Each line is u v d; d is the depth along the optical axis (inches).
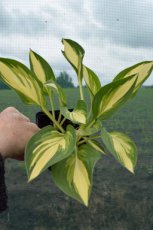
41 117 33.7
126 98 28.9
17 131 29.9
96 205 163.2
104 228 150.6
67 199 166.2
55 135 29.1
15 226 149.1
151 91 554.9
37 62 33.1
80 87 31.6
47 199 166.9
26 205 164.6
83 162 28.8
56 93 29.7
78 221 153.5
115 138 31.0
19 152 30.1
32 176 26.4
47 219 154.5
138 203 164.4
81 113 29.7
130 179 191.0
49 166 28.5
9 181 186.4
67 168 28.4
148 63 32.0
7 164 205.5
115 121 335.3
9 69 30.3
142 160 220.8
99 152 30.0
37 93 30.7
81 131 30.3
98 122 30.0
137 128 311.0
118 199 169.9
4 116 30.7
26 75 30.5
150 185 182.5
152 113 373.7
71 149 27.6
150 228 149.8
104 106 29.5
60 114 31.1
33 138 28.4
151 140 268.5
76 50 32.5
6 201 28.5
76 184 27.7
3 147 29.4
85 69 32.8
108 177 191.2
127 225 152.4
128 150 30.2
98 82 32.4
